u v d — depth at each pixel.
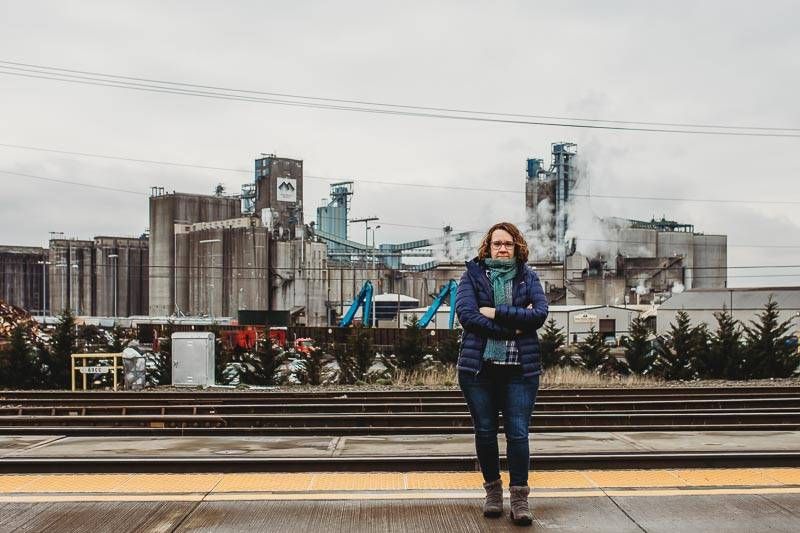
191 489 6.88
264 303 176.00
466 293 5.86
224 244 181.25
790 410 13.66
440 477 7.34
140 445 9.30
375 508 6.19
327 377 28.02
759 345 28.06
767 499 6.35
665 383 23.14
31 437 10.14
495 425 5.91
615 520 5.81
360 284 187.50
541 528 5.63
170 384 24.16
